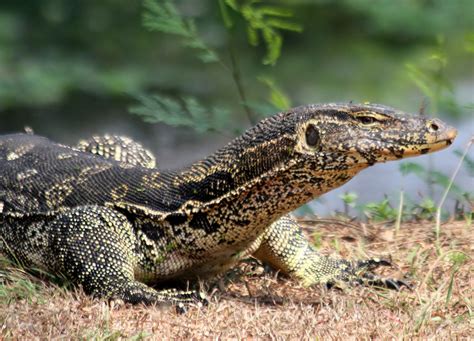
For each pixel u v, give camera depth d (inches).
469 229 506.0
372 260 454.3
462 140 1075.3
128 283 410.6
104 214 421.7
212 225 411.8
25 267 443.8
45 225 435.8
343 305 393.4
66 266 419.2
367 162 390.3
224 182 406.6
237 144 409.1
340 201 906.7
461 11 1669.5
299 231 458.3
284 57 1611.7
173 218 416.8
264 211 404.5
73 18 1584.6
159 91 1439.5
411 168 568.1
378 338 362.9
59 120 1343.5
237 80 621.9
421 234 503.2
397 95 1470.2
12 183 450.6
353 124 390.3
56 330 362.0
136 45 1574.8
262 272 460.1
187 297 402.6
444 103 611.8
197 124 605.6
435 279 433.7
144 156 502.3
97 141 500.7
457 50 1619.1
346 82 1534.2
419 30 1673.2
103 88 1422.2
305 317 378.0
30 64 1459.2
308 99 1462.8
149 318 382.3
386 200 555.5
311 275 450.9
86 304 397.1
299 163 393.4
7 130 1318.9
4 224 447.8
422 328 368.5
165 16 619.2
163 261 422.9
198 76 1502.2
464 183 893.8
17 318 371.2
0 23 1521.9
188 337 363.9
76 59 1499.8
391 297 407.5
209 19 1588.3
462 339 359.9
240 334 363.9
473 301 398.0
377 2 1681.8
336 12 1697.8
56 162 454.9
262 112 599.8
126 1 1615.4
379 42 1675.7
